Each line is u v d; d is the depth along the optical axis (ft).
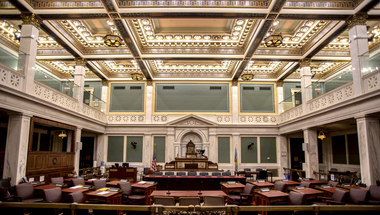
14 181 30.50
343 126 47.26
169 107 65.51
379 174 30.45
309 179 38.32
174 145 62.54
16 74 30.66
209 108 65.62
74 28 43.39
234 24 42.68
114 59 51.72
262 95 66.33
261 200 25.27
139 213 19.19
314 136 47.96
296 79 67.26
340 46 49.73
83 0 34.27
